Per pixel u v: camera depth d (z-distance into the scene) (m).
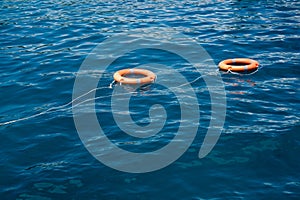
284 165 8.94
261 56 14.56
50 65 14.16
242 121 10.60
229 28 17.33
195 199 8.05
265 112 11.03
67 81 12.95
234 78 12.99
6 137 10.15
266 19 18.30
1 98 12.04
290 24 17.58
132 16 19.25
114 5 21.17
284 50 15.02
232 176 8.65
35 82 12.95
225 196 8.09
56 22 18.66
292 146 9.53
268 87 12.41
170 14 19.42
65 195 8.23
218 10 19.80
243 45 15.55
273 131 10.10
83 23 18.41
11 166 9.12
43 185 8.51
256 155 9.27
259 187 8.32
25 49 15.66
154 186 8.41
